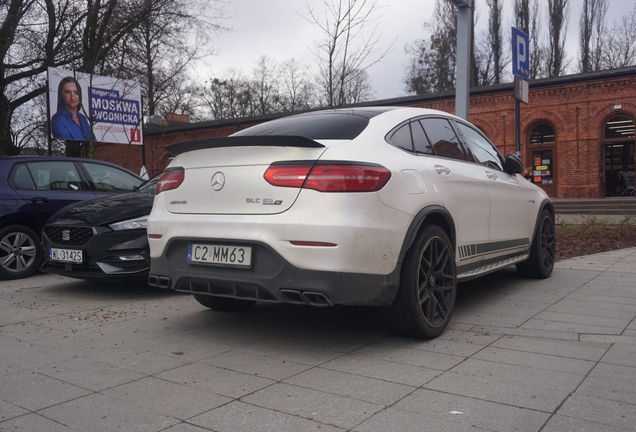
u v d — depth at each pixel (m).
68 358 3.64
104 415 2.71
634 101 22.08
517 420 2.57
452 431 2.46
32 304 5.46
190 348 3.85
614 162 23.09
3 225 7.12
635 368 3.26
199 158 3.88
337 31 10.28
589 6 44.03
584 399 2.80
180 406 2.81
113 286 6.48
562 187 23.53
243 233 3.53
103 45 15.64
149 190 6.77
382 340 3.98
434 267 4.00
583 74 22.86
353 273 3.36
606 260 7.71
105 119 16.03
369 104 26.28
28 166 7.57
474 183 4.74
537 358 3.47
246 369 3.38
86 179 8.07
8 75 19.78
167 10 16.95
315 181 3.38
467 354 3.60
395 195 3.63
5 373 3.35
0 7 17.42
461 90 8.59
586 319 4.43
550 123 23.98
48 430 2.55
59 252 5.84
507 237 5.39
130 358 3.63
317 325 4.45
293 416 2.66
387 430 2.49
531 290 5.71
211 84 47.28
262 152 3.59
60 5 16.06
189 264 3.83
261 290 3.53
